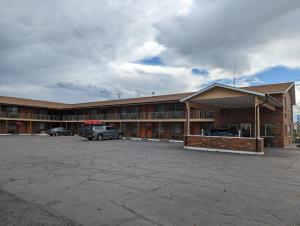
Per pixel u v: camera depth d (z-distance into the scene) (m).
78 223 4.01
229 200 5.29
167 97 34.03
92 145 20.56
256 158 12.92
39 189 6.14
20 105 40.41
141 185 6.59
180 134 30.62
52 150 15.96
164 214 4.43
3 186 6.44
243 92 16.22
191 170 8.98
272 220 4.17
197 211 4.59
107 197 5.47
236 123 22.33
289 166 10.23
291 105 26.97
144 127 34.75
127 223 4.01
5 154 13.57
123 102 36.94
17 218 4.20
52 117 45.41
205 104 20.59
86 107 40.91
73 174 8.05
